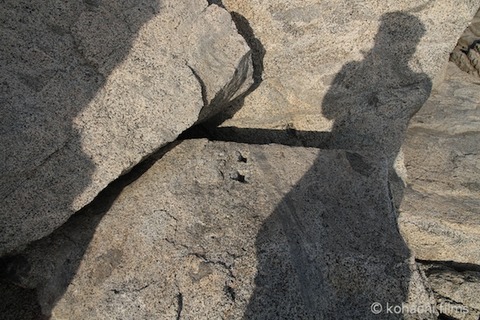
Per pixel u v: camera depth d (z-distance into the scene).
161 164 1.25
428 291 1.08
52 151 1.04
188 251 1.06
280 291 1.02
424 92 1.53
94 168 1.08
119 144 1.10
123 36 1.11
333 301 1.04
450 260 1.43
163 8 1.16
